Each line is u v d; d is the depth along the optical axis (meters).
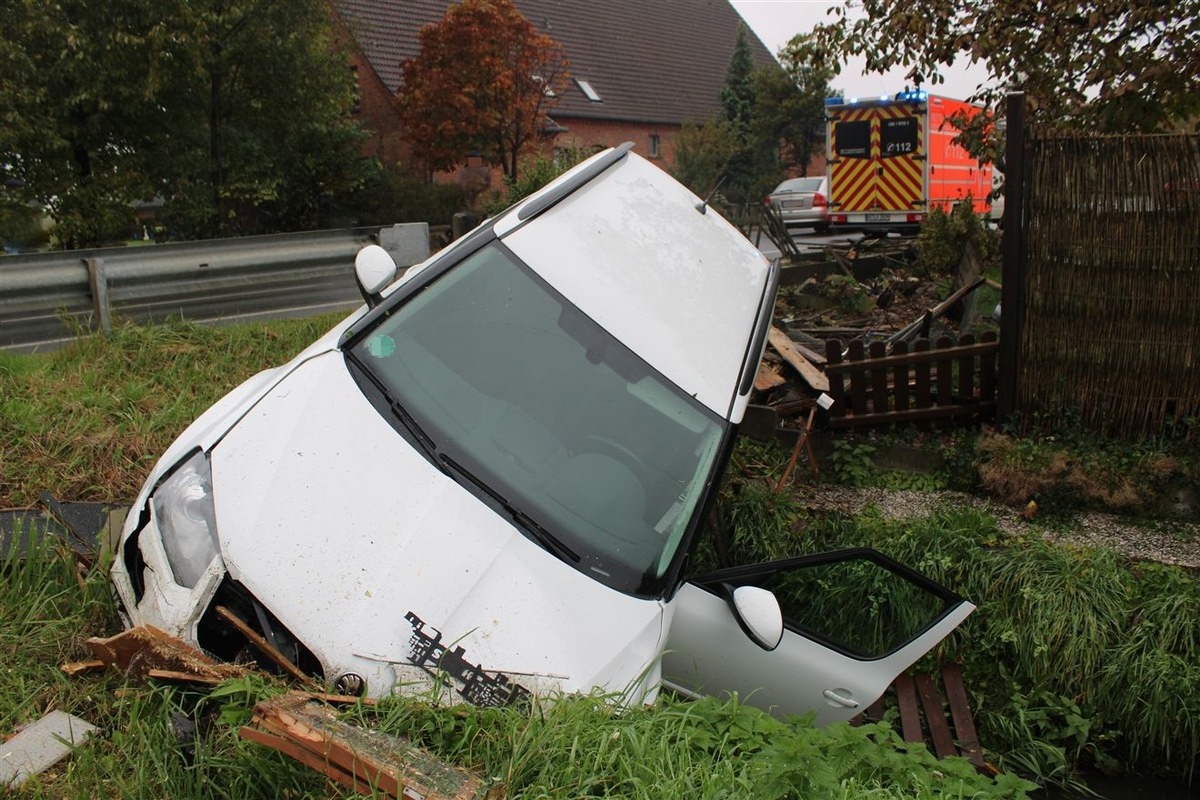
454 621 3.22
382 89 25.66
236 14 13.44
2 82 12.45
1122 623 5.39
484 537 3.44
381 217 19.83
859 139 19.52
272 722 2.62
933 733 5.25
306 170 17.88
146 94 12.75
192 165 14.38
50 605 3.78
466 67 20.77
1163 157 6.40
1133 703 5.20
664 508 3.85
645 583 3.65
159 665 3.04
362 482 3.50
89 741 2.96
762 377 7.32
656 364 4.17
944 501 6.62
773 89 34.53
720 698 4.19
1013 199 6.64
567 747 2.98
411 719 2.94
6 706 3.20
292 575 3.22
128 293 7.20
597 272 4.47
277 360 6.89
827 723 4.29
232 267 7.81
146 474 5.27
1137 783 5.21
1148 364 6.59
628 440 3.94
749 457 6.96
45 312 6.71
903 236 19.91
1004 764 5.25
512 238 4.48
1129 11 7.81
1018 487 6.48
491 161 22.09
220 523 3.37
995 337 7.16
